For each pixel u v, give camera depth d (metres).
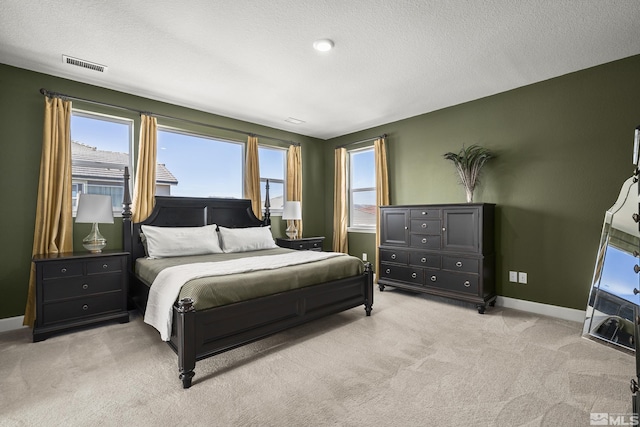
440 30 2.42
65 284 2.79
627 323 2.47
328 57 2.84
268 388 1.92
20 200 3.01
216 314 2.12
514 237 3.54
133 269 3.54
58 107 3.15
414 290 3.96
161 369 2.16
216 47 2.67
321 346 2.54
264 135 5.01
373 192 5.27
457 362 2.24
